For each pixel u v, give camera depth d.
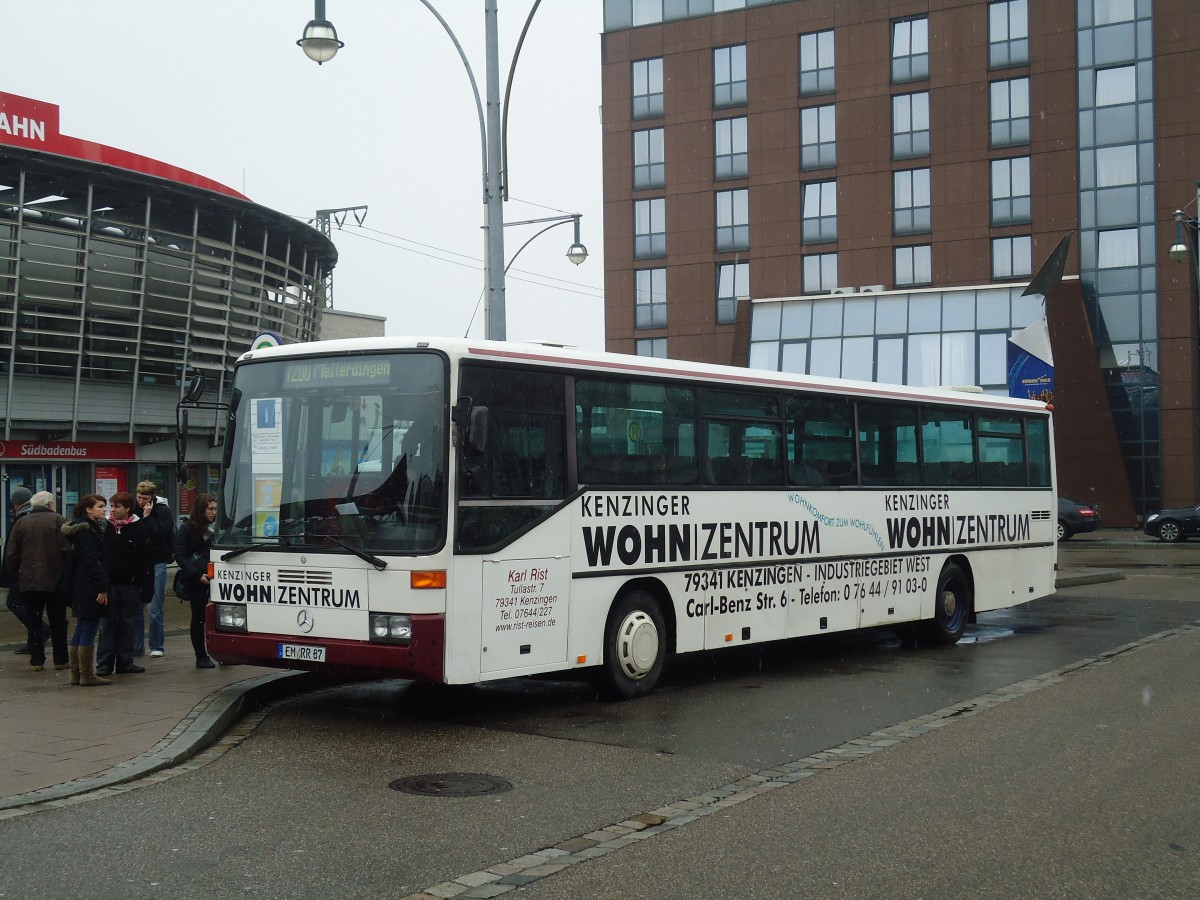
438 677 9.31
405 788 7.71
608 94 54.19
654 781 7.93
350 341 9.96
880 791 7.62
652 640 11.34
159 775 8.05
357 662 9.45
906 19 49.75
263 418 10.20
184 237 29.53
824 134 50.78
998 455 16.69
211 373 31.47
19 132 25.78
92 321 28.02
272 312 33.62
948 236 48.81
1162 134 46.31
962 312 45.06
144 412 29.70
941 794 7.52
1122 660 13.51
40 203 27.38
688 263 52.81
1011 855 6.21
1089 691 11.39
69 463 28.88
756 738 9.38
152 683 11.39
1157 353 46.38
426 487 9.45
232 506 10.21
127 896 5.54
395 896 5.57
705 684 12.27
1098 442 46.00
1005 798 7.39
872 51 50.00
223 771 8.20
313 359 10.04
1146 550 36.62
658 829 6.75
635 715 10.41
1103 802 7.27
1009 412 16.95
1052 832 6.63
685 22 52.94
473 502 9.62
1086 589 23.42
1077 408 46.22
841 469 13.89
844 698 11.30
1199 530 38.62
